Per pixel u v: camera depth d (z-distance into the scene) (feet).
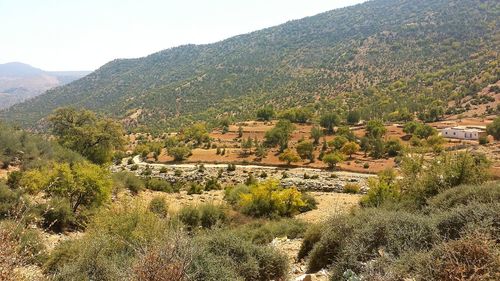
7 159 94.27
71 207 60.34
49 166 90.79
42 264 27.86
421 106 374.84
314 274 25.21
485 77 436.76
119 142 154.61
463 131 250.16
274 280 26.45
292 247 39.27
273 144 273.54
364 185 156.35
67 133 147.54
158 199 65.21
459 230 22.52
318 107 451.94
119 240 28.86
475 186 33.09
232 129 350.23
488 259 15.88
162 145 307.37
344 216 29.43
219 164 229.86
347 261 22.93
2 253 14.30
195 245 22.06
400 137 270.05
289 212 77.10
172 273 16.61
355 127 325.42
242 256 26.27
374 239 23.75
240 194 83.97
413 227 23.38
